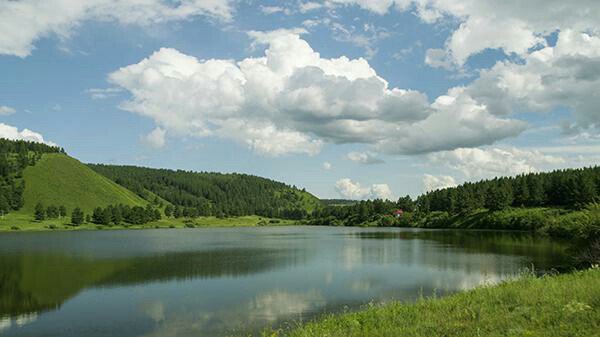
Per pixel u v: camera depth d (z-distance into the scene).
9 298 46.81
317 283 53.47
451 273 59.84
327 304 41.72
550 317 14.45
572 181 170.12
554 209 170.50
